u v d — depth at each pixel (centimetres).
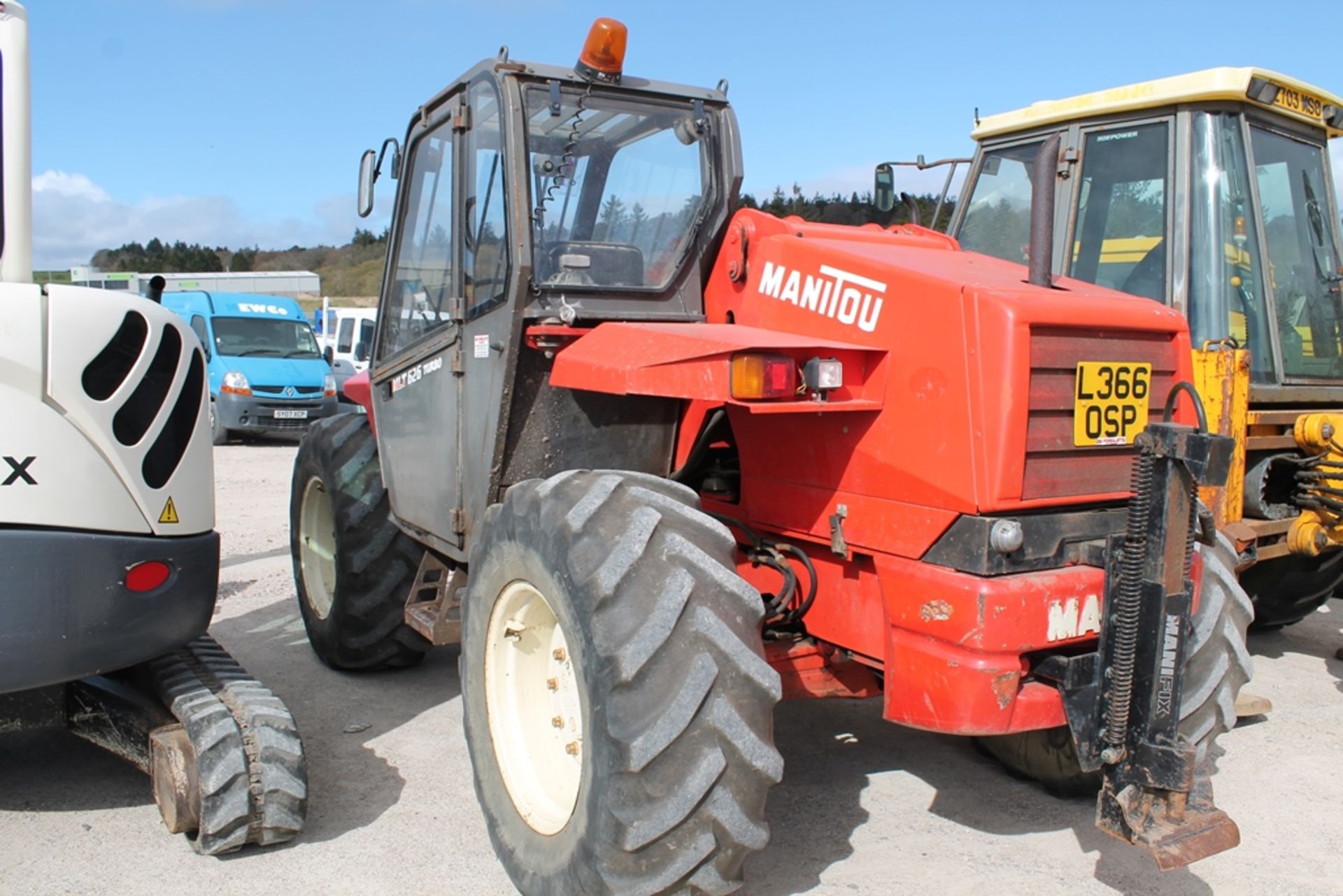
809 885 305
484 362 342
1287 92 516
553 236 340
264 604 608
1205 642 303
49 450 289
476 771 313
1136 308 292
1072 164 552
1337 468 475
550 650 304
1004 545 264
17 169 304
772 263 326
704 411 345
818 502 310
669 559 255
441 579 446
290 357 1580
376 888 299
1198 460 246
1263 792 376
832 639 317
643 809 242
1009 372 261
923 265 296
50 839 323
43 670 292
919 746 412
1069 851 328
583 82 341
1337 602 677
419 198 400
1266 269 505
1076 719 270
